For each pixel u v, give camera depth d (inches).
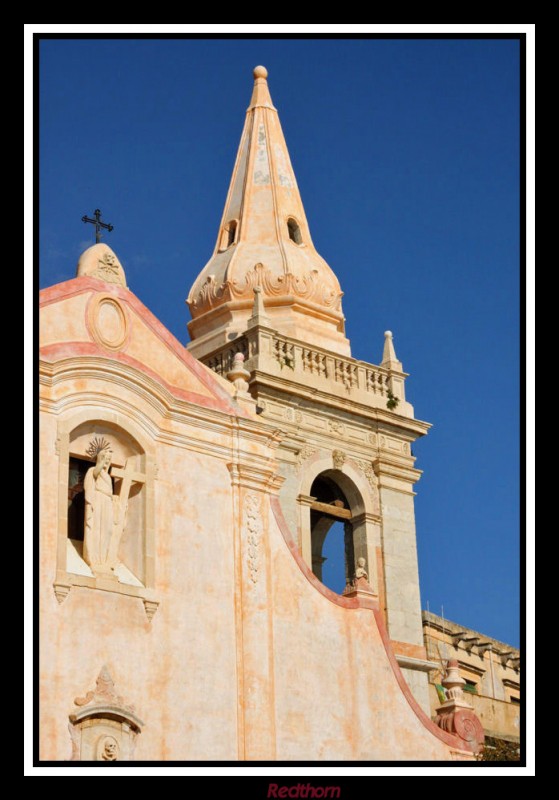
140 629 1309.1
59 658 1250.0
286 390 1793.8
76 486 1344.7
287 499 1755.7
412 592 1830.7
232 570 1389.0
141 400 1369.3
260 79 2086.6
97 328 1358.3
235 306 1907.0
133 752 1273.4
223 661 1355.8
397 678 1472.7
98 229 1433.3
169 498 1366.9
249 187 1995.6
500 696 2333.9
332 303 1937.7
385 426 1876.2
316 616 1439.5
